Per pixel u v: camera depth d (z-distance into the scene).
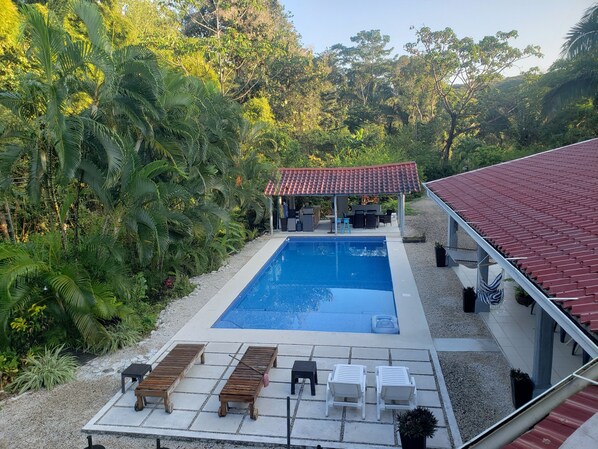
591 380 3.78
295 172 24.88
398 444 6.96
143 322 11.88
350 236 22.88
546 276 6.27
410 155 41.53
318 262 20.16
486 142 48.47
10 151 10.64
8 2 15.73
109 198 11.75
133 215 11.86
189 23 42.09
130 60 11.52
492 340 10.53
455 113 46.28
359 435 7.21
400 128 48.19
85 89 11.30
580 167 13.56
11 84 14.71
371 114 53.06
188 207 15.80
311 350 10.34
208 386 8.94
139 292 12.52
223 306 13.55
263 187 23.33
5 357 9.52
